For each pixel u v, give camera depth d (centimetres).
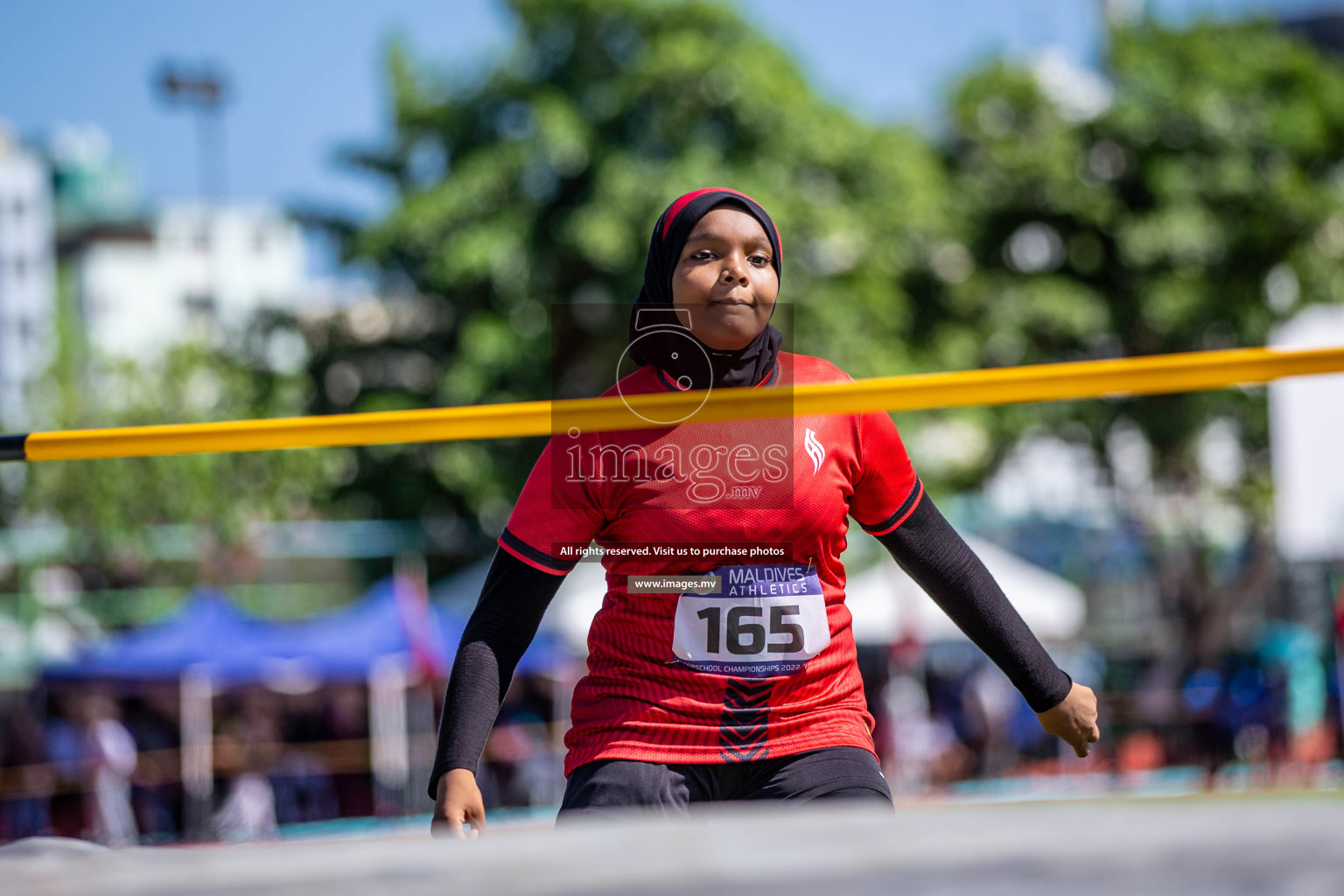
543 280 3253
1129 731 2714
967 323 3816
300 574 2922
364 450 3319
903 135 3622
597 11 3294
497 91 3400
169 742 2125
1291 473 3203
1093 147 3900
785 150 3272
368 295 3716
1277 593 3142
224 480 3062
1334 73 4059
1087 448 3828
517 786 2186
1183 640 3073
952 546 445
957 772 2495
